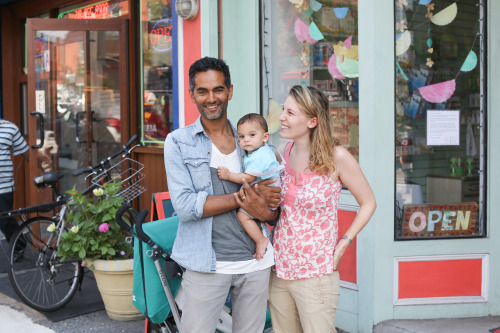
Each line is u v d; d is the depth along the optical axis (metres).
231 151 2.36
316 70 3.91
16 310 4.10
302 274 2.31
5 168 5.00
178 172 2.28
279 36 4.09
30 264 4.12
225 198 2.22
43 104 5.55
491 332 3.32
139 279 2.66
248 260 2.30
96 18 5.89
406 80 3.56
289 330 2.49
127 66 5.50
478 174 3.69
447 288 3.59
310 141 2.35
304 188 2.30
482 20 3.62
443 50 3.61
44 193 5.61
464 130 3.66
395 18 3.47
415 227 3.62
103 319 3.92
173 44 4.59
